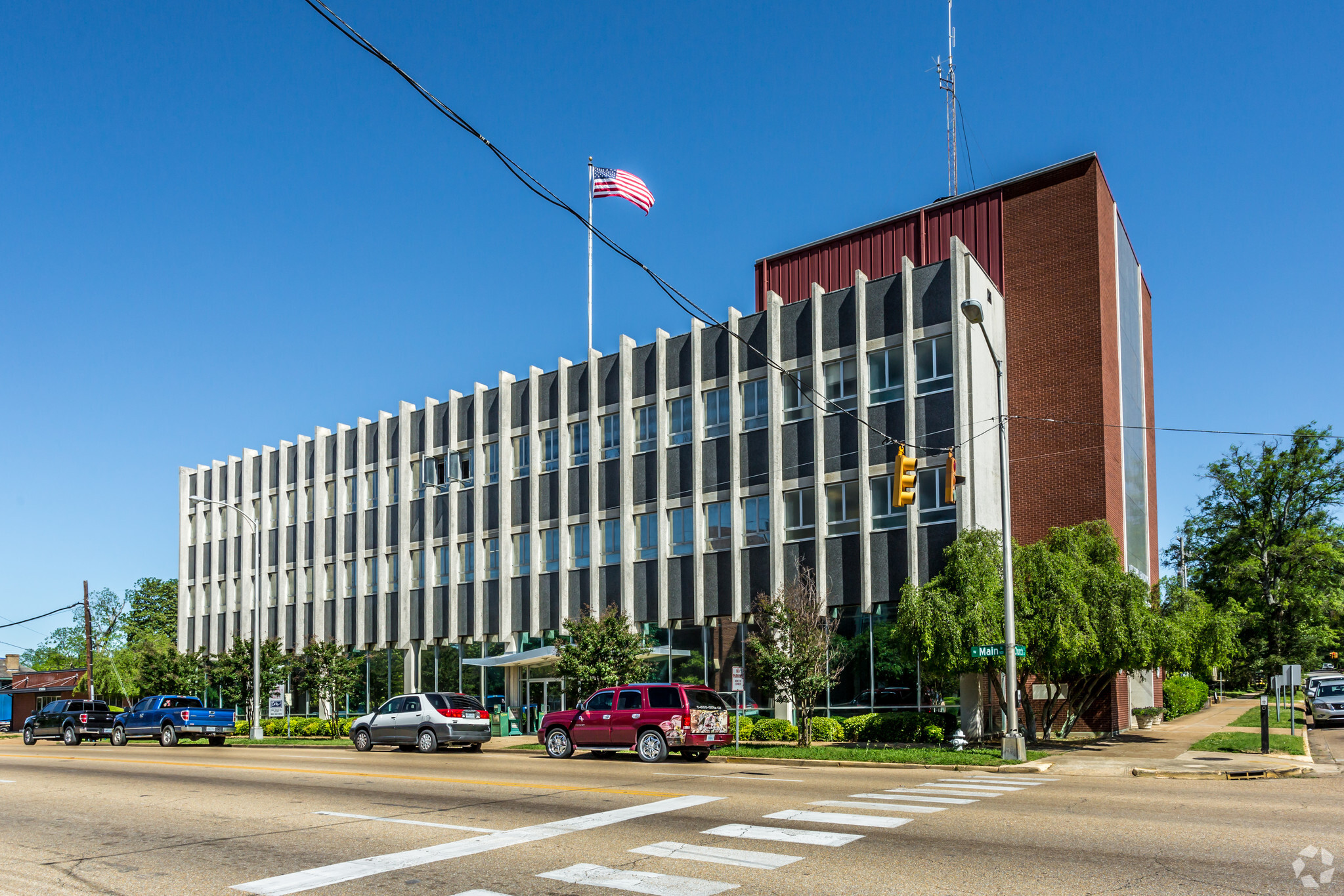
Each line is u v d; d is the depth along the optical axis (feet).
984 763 70.08
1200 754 78.38
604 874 30.27
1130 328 136.56
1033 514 113.60
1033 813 42.73
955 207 124.47
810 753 79.87
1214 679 189.37
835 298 113.80
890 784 57.11
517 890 28.40
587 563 131.23
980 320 71.51
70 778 65.57
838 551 108.88
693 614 119.85
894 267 127.95
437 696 99.14
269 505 178.40
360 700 155.94
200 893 28.48
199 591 189.47
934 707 99.40
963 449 101.30
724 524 118.83
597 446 132.67
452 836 37.83
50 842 37.96
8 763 82.38
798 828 38.75
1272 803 45.96
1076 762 71.56
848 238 132.67
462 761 80.53
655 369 128.88
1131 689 118.52
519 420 143.23
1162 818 40.88
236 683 152.15
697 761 79.00
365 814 44.24
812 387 113.39
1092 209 114.52
